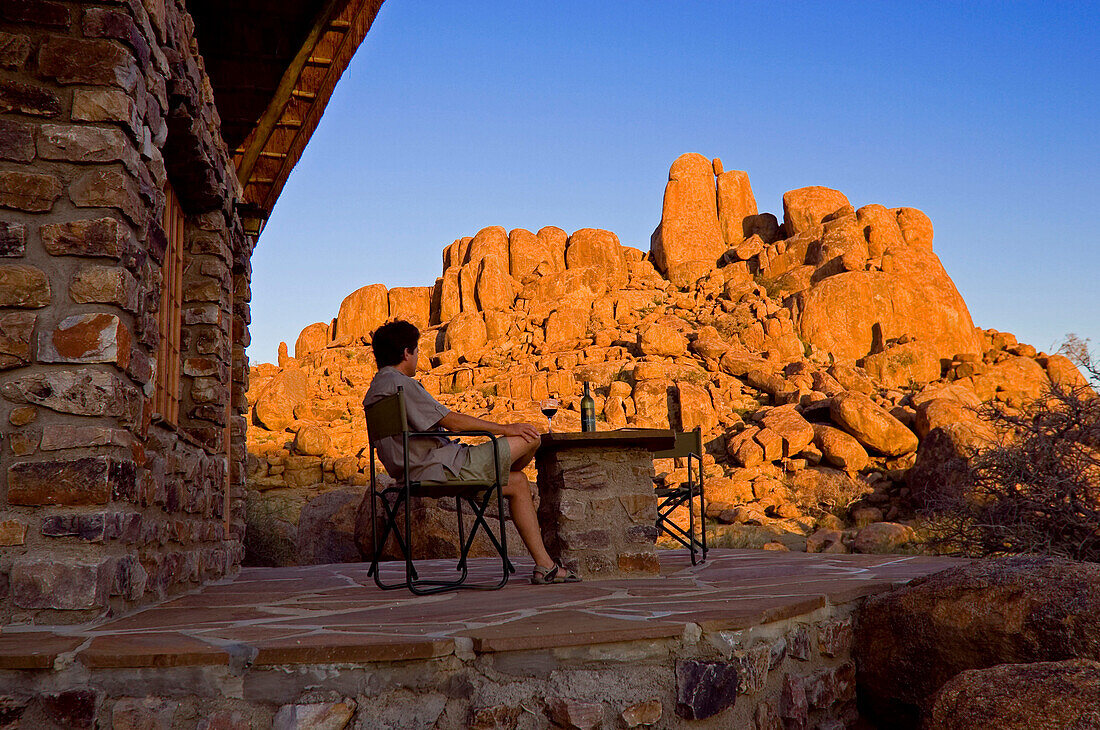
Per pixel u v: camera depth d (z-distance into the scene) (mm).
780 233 39188
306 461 22078
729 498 18828
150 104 3797
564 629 2611
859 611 3668
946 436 16359
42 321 3240
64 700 2268
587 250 39812
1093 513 7492
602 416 24766
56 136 3371
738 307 32000
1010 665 2576
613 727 2529
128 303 3404
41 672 2293
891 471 18938
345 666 2371
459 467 4230
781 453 20609
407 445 4059
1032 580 3113
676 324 30969
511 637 2475
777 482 19359
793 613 3145
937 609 3307
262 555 11617
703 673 2654
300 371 28625
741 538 14578
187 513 4727
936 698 2631
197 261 6031
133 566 3418
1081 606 2916
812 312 30641
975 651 3152
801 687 3141
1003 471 8219
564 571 4543
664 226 39875
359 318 40594
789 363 28203
